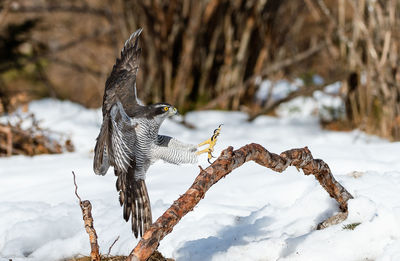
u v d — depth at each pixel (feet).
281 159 19.35
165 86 60.75
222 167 18.34
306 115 56.70
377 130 47.62
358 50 49.62
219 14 59.93
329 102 56.49
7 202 27.50
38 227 24.17
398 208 19.66
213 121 54.95
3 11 64.54
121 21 61.11
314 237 20.33
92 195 28.48
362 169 27.99
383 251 18.78
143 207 20.33
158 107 20.47
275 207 24.00
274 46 62.28
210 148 20.94
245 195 26.76
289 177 28.04
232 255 20.43
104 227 23.95
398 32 44.93
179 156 20.98
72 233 24.50
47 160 36.94
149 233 17.20
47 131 43.75
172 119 54.44
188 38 59.26
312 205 23.00
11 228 24.26
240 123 54.44
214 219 23.71
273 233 21.91
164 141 20.93
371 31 46.39
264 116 57.57
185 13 59.41
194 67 61.26
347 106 51.65
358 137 45.65
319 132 49.73
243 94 62.34
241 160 18.58
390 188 22.47
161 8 58.80
